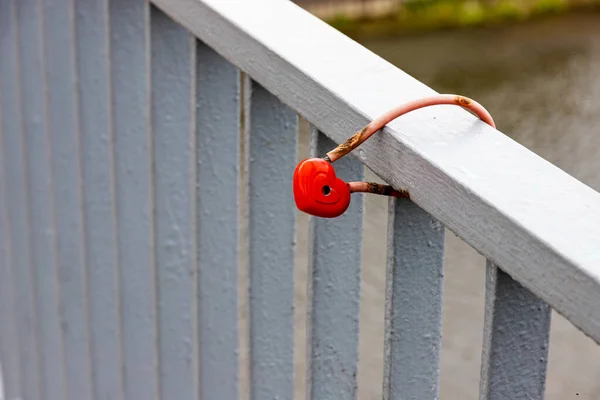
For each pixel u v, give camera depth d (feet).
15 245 7.43
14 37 6.64
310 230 4.51
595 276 3.42
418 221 4.12
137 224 5.88
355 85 4.22
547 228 3.55
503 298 3.80
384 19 19.03
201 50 5.03
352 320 4.64
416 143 3.91
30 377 7.71
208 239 5.25
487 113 3.99
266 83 4.55
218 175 5.20
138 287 5.94
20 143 7.04
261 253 4.92
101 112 6.01
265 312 4.99
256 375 5.07
